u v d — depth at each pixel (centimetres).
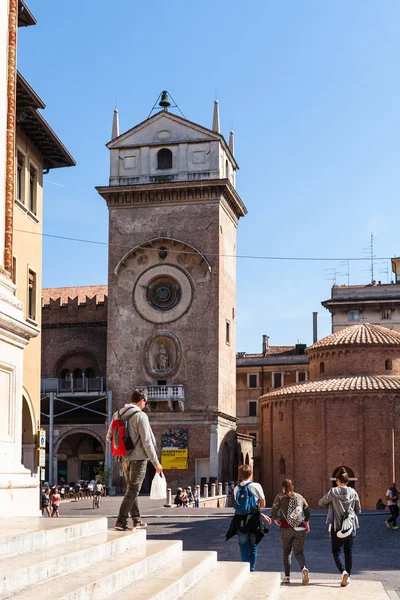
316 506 7531
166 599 1095
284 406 7875
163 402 7688
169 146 7956
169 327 7831
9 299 1448
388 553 2902
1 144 1523
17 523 1241
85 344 8631
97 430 7719
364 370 8138
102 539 1254
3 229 1520
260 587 1413
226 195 8006
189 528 4153
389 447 7412
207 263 7762
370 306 11431
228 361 8106
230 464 8081
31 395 4331
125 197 7988
